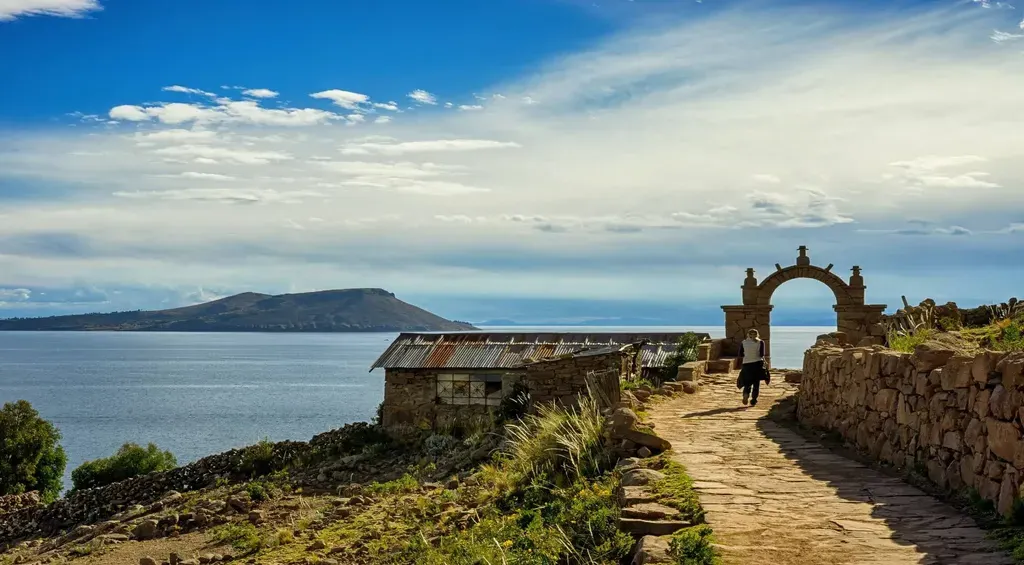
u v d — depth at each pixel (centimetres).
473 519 1452
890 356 1250
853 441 1388
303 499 2289
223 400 13312
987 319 2350
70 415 11319
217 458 3225
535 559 967
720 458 1279
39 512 3145
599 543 945
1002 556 750
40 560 1973
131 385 17350
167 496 2766
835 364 1525
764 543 831
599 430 1489
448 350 3628
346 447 3203
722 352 3509
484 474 1864
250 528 1947
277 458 3150
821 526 883
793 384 2462
